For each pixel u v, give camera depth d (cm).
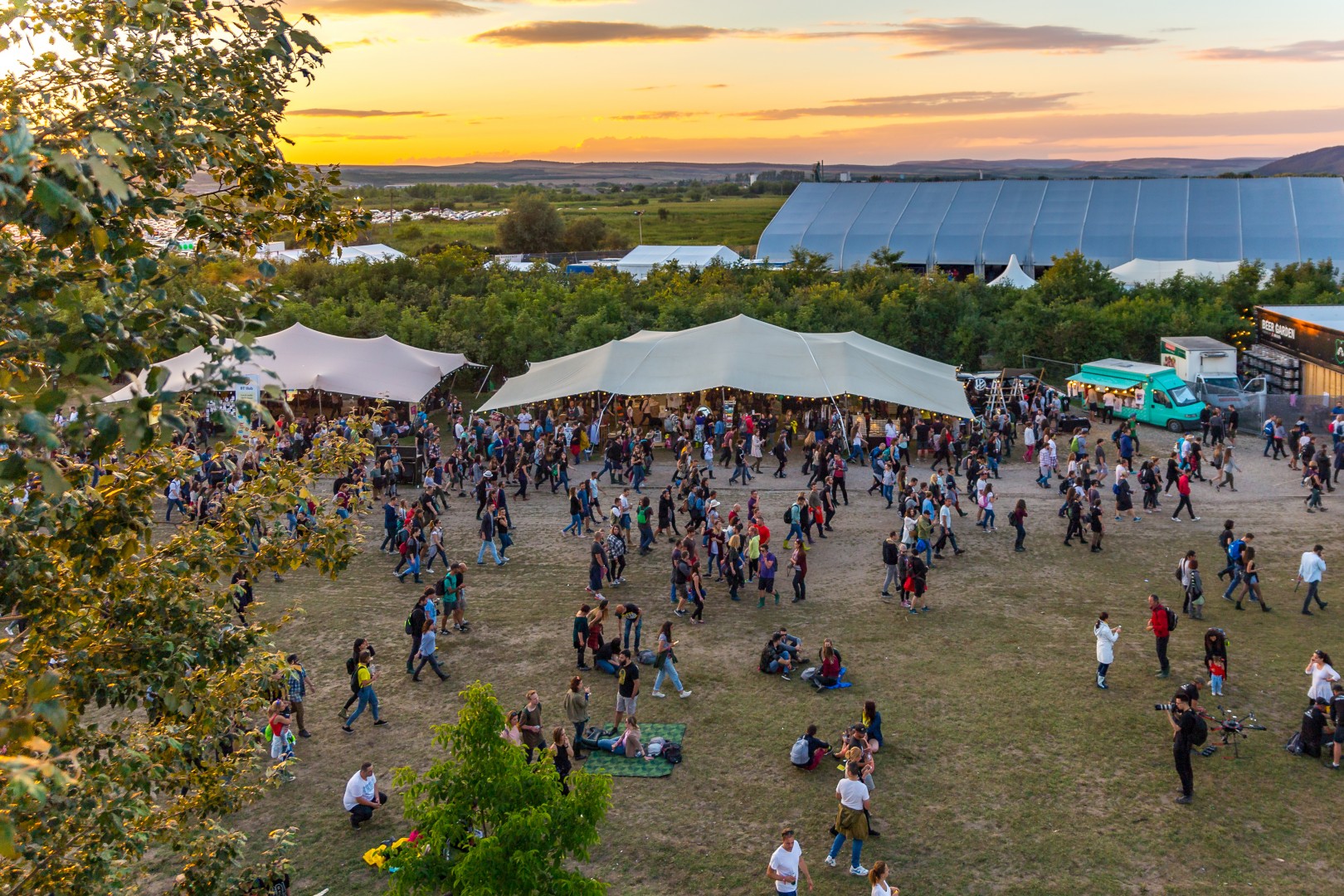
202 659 795
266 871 881
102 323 548
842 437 3941
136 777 735
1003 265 9331
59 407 482
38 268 615
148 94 646
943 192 10244
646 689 1938
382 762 1670
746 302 5791
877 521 3083
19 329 559
